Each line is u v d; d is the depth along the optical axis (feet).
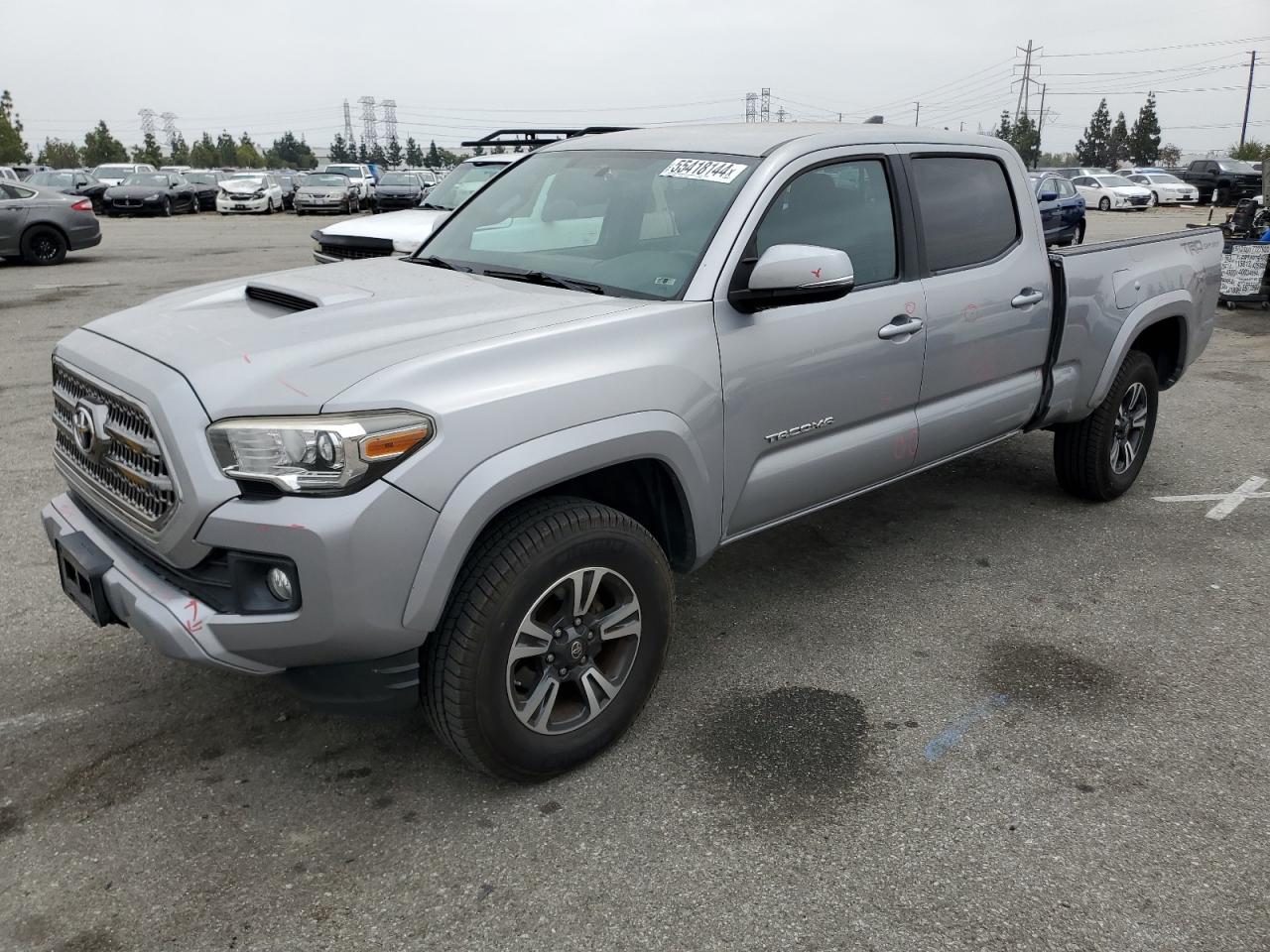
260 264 54.95
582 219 11.88
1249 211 40.52
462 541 8.26
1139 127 320.91
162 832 8.90
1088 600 13.82
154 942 7.66
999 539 15.94
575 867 8.53
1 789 9.43
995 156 14.25
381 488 7.88
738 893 8.23
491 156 34.53
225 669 8.29
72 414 9.61
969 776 9.82
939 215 13.09
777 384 10.85
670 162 11.94
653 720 10.79
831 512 17.15
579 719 9.71
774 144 11.59
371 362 8.29
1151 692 11.43
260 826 9.00
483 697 8.75
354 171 117.91
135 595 8.54
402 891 8.24
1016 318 14.01
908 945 7.70
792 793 9.53
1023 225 14.46
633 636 9.91
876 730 10.63
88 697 11.04
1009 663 12.07
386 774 9.80
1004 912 8.05
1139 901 8.18
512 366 8.68
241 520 7.83
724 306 10.37
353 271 12.02
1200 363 30.27
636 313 9.73
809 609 13.50
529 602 8.83
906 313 12.30
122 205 100.07
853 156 12.07
